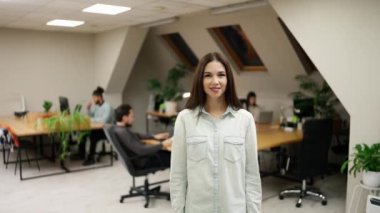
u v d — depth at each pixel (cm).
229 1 418
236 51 653
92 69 786
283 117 538
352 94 320
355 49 312
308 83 544
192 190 149
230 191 146
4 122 576
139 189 406
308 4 343
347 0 313
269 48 560
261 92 668
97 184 456
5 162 561
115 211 364
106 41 721
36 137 638
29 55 703
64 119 491
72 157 598
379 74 299
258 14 507
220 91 148
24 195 411
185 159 153
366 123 312
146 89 884
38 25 633
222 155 147
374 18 297
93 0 407
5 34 672
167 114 707
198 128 149
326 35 332
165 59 797
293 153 396
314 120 360
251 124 154
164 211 365
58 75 742
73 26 645
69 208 371
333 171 517
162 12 491
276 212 363
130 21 582
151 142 394
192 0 411
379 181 281
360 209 320
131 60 705
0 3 425
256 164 154
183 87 810
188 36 662
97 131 558
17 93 695
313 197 407
